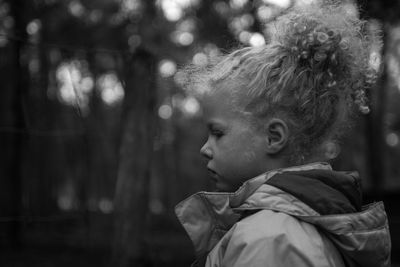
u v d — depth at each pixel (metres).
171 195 18.75
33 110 7.62
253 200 1.00
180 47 9.27
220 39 8.56
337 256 0.99
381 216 1.07
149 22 6.88
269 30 1.23
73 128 7.22
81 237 9.33
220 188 1.13
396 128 22.19
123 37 9.50
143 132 6.07
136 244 5.94
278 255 0.90
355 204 1.08
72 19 10.64
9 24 10.08
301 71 1.08
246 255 0.92
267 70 1.08
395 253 8.09
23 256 8.12
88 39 10.10
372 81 1.21
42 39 10.37
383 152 14.77
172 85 6.98
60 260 7.74
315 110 1.08
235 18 8.18
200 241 1.24
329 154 1.15
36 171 9.16
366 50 1.22
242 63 1.11
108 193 10.09
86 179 7.15
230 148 1.09
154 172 19.67
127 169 6.01
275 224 0.94
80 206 7.11
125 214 5.96
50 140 9.23
